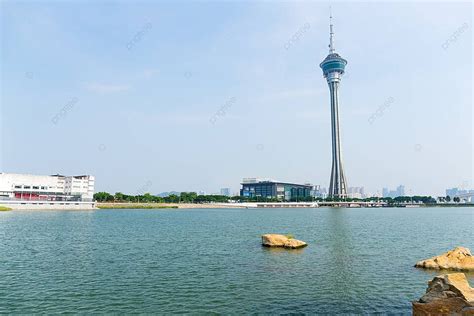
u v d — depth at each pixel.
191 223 132.12
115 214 192.62
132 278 42.28
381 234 92.00
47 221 128.12
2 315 29.55
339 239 80.81
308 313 30.52
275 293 36.31
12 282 40.06
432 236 87.31
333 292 36.66
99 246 68.38
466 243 74.00
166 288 38.00
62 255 57.78
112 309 31.27
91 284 39.41
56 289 37.38
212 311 30.92
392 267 48.69
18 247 65.50
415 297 35.06
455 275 28.38
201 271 46.31
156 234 90.94
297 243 66.81
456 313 25.39
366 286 38.97
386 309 31.56
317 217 183.38
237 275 44.03
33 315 29.61
